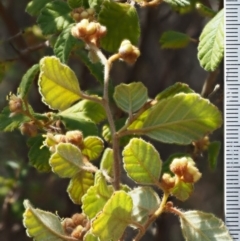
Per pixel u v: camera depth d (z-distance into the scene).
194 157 0.34
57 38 0.32
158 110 0.26
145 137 0.43
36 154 0.31
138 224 0.25
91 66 0.32
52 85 0.26
